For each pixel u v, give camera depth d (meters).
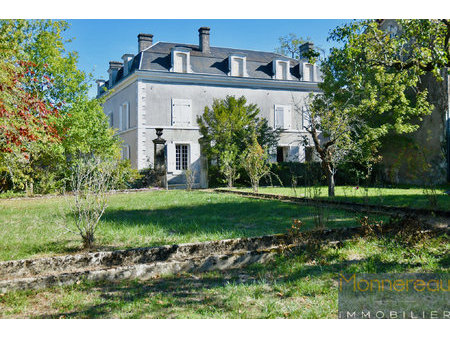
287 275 3.97
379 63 10.52
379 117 17.94
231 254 4.36
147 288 3.63
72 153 16.30
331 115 12.27
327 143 10.94
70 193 14.49
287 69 25.55
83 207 5.26
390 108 16.27
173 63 22.78
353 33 10.29
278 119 25.11
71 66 15.72
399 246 4.96
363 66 10.64
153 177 18.58
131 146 23.27
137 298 3.35
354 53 10.55
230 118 19.92
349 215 7.33
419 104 15.52
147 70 21.94
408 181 17.55
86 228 4.99
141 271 3.96
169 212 8.46
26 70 7.73
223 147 19.38
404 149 17.73
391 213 7.13
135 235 5.70
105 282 3.78
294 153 24.95
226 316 2.98
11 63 7.30
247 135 19.83
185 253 4.52
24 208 9.83
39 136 7.41
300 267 4.20
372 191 12.80
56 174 15.48
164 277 3.97
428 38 9.73
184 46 24.86
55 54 15.02
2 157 8.38
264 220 6.95
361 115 17.20
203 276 3.99
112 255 4.21
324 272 4.02
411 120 17.64
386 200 9.69
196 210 8.74
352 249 4.90
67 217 7.70
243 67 24.42
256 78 24.42
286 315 2.99
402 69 10.19
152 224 6.52
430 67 9.69
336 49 10.94
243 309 3.11
